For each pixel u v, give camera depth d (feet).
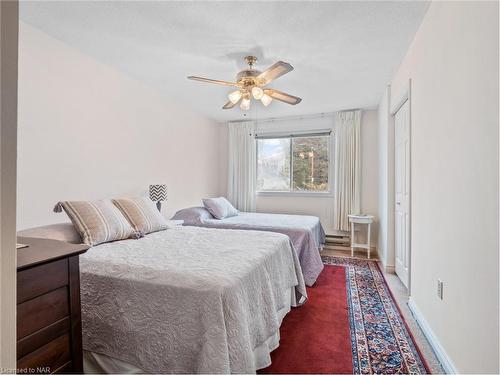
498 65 3.64
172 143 12.96
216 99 13.08
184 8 6.29
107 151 9.39
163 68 9.58
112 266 4.88
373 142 14.75
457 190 4.89
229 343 3.95
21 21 6.82
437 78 5.89
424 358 5.62
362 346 6.02
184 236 7.59
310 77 10.32
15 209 1.93
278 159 17.03
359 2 6.07
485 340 3.93
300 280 7.84
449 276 5.21
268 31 7.20
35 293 3.19
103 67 9.18
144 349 4.30
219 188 17.58
